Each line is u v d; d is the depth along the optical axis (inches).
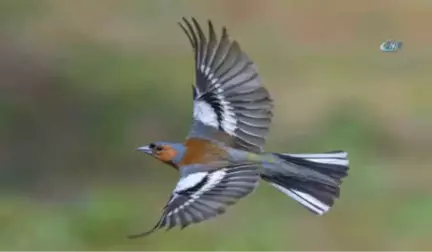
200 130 294.4
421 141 666.2
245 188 270.8
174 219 255.4
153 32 800.9
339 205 590.6
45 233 585.0
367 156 653.3
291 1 810.2
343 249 566.6
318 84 730.8
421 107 700.0
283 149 666.2
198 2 818.8
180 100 722.2
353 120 689.0
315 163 292.5
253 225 567.8
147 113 708.7
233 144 290.4
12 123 694.5
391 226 581.9
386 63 755.4
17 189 629.9
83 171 650.8
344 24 798.5
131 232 580.1
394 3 804.0
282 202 583.8
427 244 569.3
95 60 762.8
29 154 668.7
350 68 751.1
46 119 702.5
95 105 709.3
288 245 561.9
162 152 293.1
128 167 656.4
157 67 756.0
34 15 805.2
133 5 819.4
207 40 292.4
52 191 626.8
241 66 290.8
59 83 732.0
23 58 757.3
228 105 293.3
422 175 623.2
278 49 777.6
